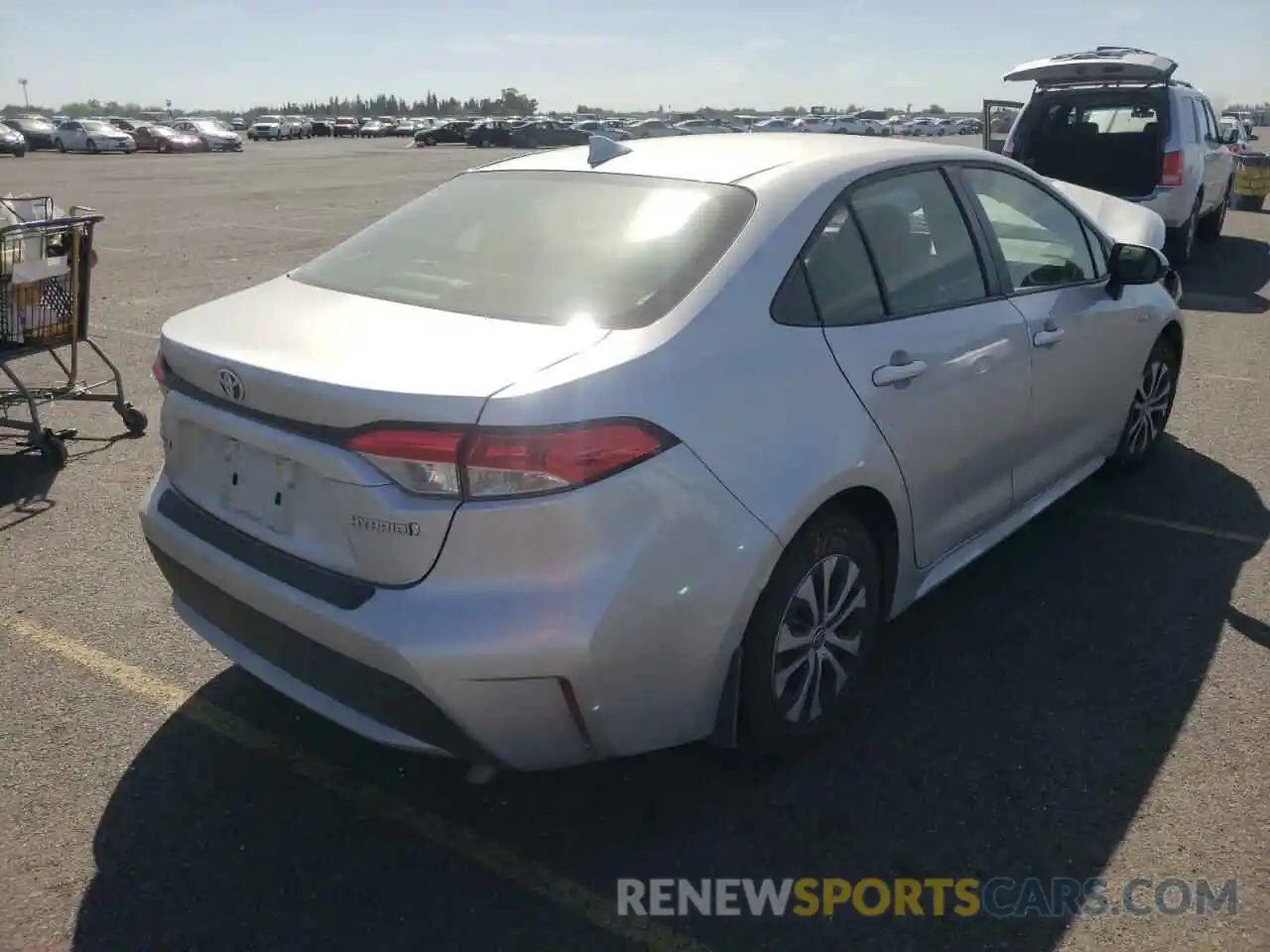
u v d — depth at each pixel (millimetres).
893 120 75625
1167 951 2479
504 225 3293
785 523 2760
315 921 2586
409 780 3107
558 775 3125
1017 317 3824
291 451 2600
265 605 2688
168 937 2531
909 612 4062
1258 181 18281
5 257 5164
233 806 2984
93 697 3480
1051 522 4852
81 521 4855
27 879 2699
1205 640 3848
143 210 18141
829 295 3096
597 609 2430
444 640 2395
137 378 7172
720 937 2541
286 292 3234
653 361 2594
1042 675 3623
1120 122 10789
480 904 2641
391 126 77938
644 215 3125
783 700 3025
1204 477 5379
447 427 2365
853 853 2814
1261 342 8219
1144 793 3021
